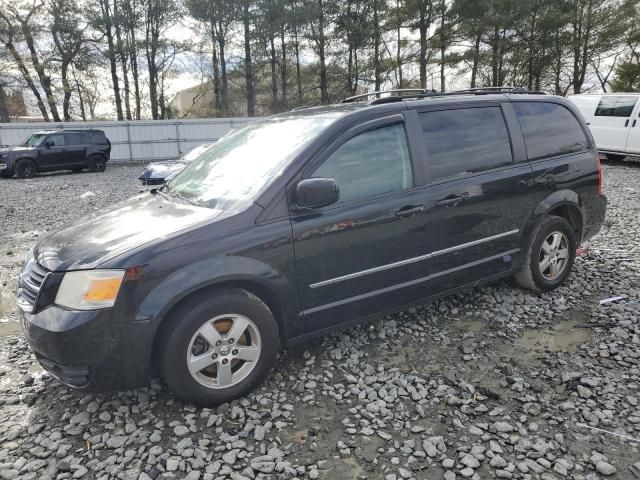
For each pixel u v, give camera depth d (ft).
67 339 8.80
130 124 84.64
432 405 9.96
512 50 108.37
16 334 14.10
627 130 47.78
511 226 13.82
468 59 104.68
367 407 9.89
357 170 11.25
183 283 9.18
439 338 12.80
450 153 12.67
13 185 53.21
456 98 13.20
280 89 115.44
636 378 10.57
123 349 9.01
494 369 11.25
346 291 11.19
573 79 114.62
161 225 10.03
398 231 11.61
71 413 10.05
